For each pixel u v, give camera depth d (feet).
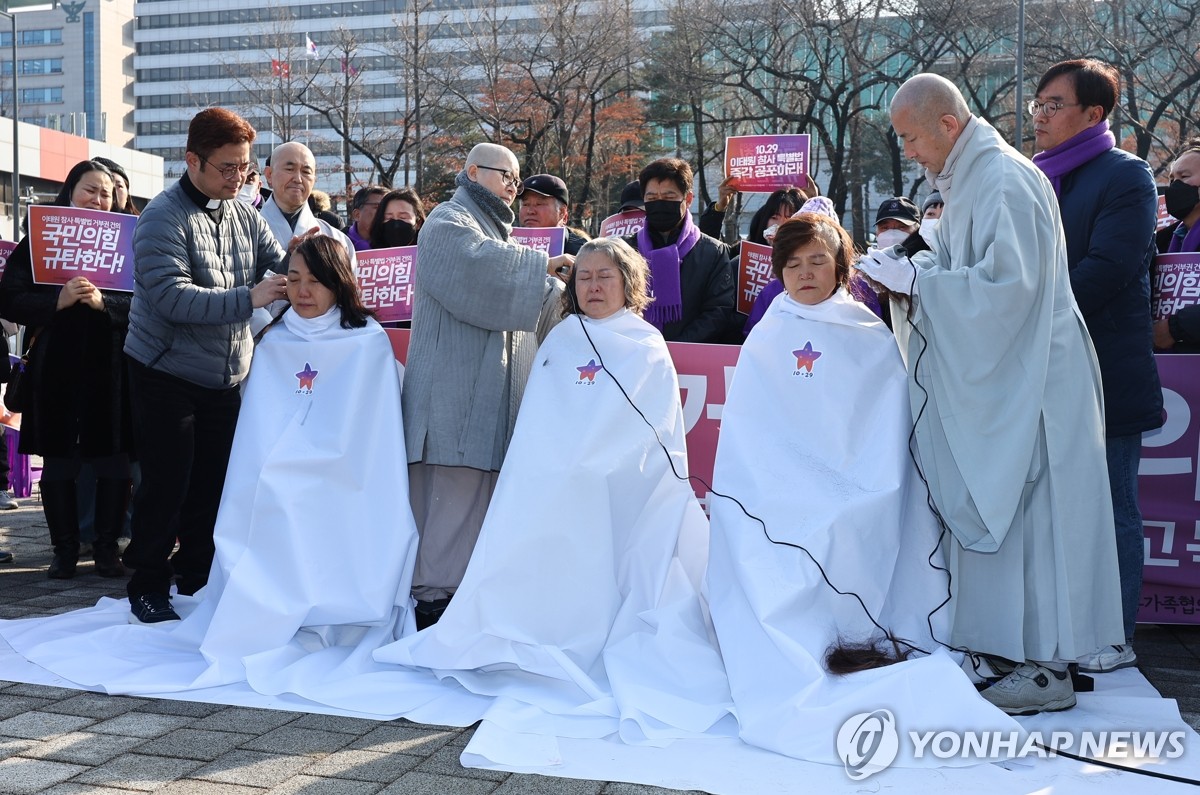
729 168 28.19
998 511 11.61
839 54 104.99
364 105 185.68
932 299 11.95
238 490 14.23
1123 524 13.61
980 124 12.50
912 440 12.61
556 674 12.41
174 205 15.38
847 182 113.60
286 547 13.80
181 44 359.66
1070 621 11.63
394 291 18.08
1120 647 13.65
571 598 12.88
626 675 12.23
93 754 10.49
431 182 118.83
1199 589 15.66
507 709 11.52
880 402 12.71
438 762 10.36
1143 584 15.83
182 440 15.56
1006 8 96.17
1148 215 13.24
